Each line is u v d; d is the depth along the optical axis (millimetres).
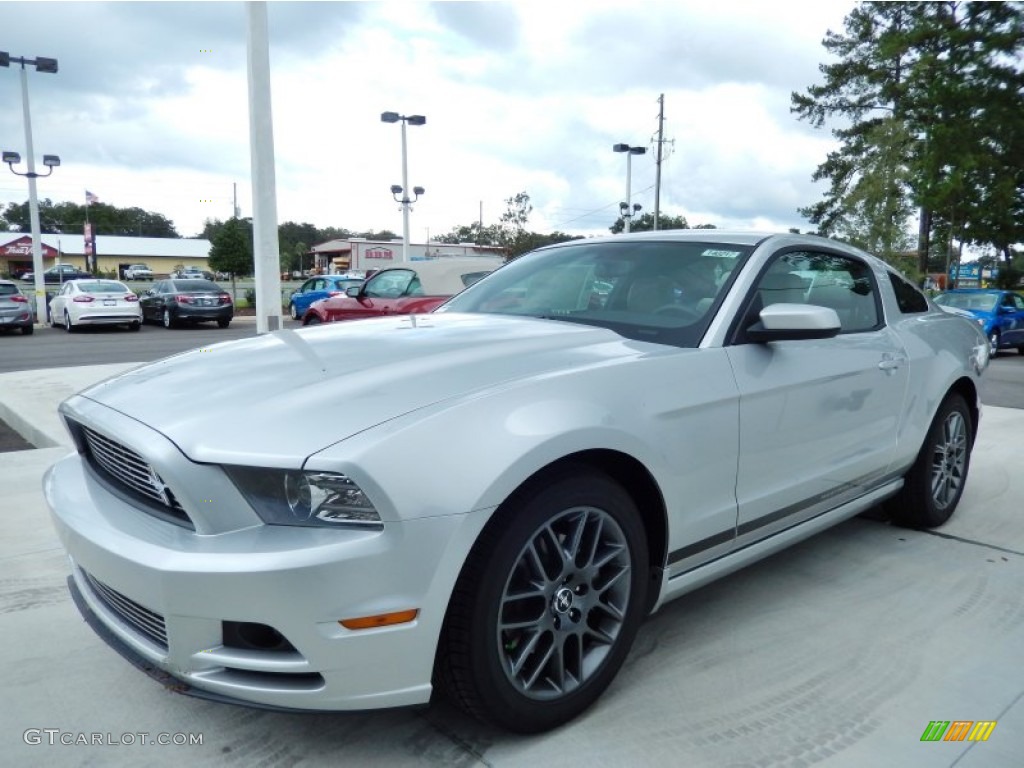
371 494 1979
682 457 2629
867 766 2268
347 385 2322
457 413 2152
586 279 3455
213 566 1961
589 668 2473
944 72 29984
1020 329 17062
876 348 3607
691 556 2775
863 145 39125
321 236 122625
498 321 3205
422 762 2283
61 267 49656
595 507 2404
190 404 2305
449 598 2086
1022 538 4188
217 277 57281
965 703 2590
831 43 41906
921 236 38719
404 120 29938
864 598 3408
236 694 2059
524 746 2352
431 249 51812
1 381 8852
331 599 1956
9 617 3189
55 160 25922
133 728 2453
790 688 2676
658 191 42031
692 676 2750
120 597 2291
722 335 2906
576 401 2359
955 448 4375
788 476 3111
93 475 2617
